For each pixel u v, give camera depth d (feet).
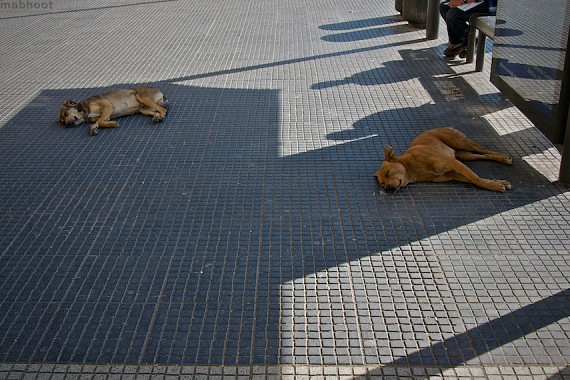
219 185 17.20
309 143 19.56
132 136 20.63
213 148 19.48
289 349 11.34
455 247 14.11
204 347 11.46
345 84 24.80
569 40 15.34
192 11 39.70
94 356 11.33
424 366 10.83
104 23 37.22
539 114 17.31
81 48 31.68
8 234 15.21
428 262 13.64
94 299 12.84
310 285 13.01
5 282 13.44
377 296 12.62
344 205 15.96
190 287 13.10
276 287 12.99
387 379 10.58
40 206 16.44
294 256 13.98
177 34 33.86
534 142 19.03
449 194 16.29
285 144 19.54
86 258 14.20
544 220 15.01
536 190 16.31
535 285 12.79
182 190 17.01
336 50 29.58
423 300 12.47
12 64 29.22
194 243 14.62
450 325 11.78
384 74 25.80
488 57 27.63
